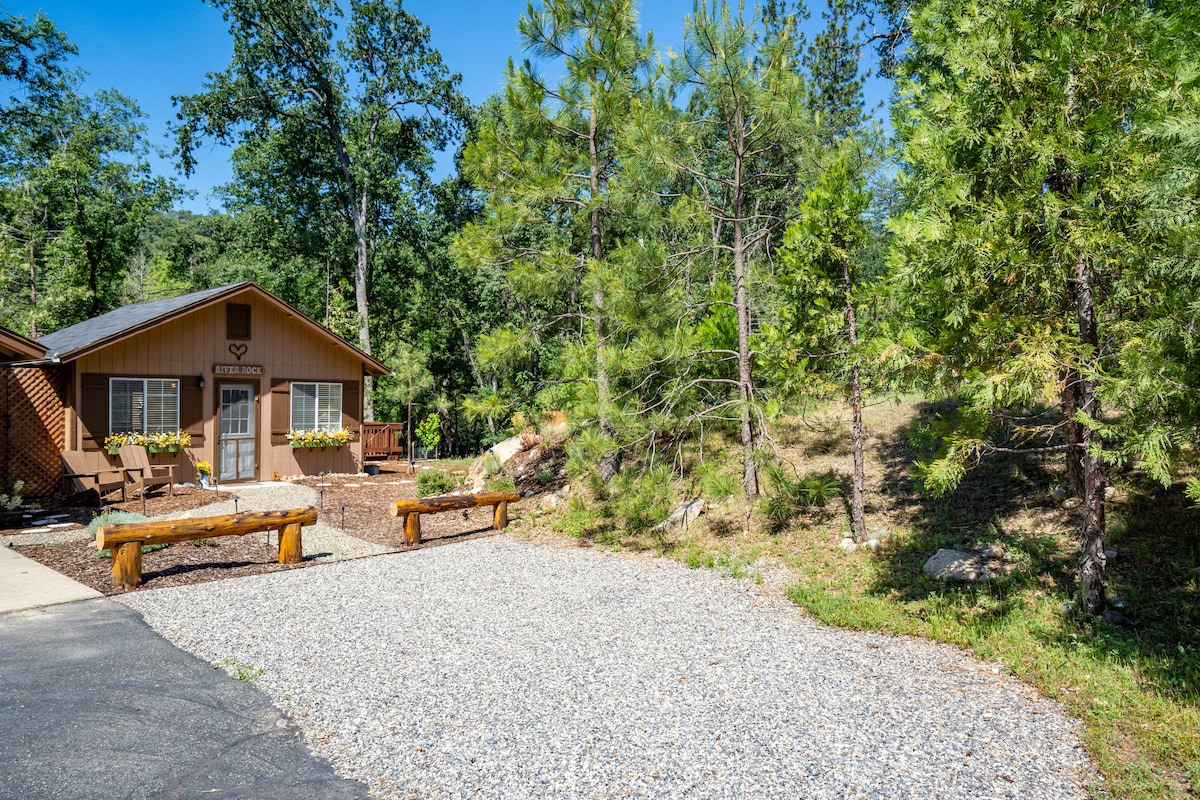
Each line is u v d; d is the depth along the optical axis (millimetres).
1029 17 5844
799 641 6191
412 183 32062
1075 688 4996
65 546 9805
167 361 15344
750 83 9562
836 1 22891
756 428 10227
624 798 3672
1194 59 5375
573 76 12219
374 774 3947
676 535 10312
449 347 33656
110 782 3820
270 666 5594
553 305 24594
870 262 16000
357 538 11227
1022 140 5449
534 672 5465
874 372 7078
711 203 10617
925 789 3748
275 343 17297
